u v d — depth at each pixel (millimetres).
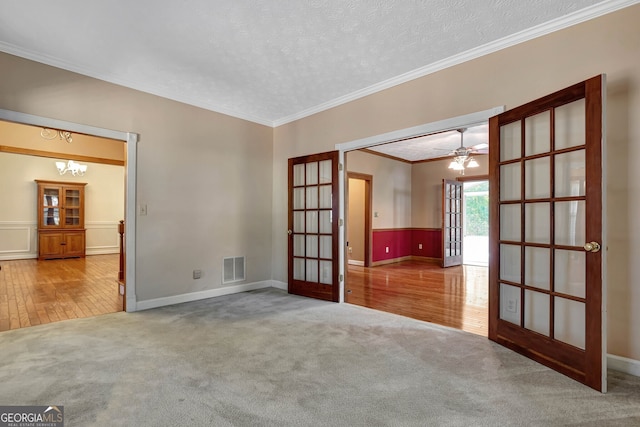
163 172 3941
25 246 8055
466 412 1774
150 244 3826
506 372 2246
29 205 8102
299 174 4738
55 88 3170
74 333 2986
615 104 2287
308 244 4605
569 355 2168
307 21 2504
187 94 4039
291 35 2709
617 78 2277
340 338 2898
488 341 2838
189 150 4184
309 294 4430
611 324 2297
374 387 2043
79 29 2623
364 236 7297
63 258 8320
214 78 3574
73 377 2154
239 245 4727
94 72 3381
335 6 2320
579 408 1810
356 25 2561
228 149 4602
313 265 4535
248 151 4844
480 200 8867
